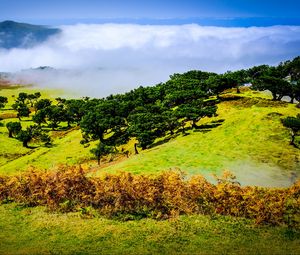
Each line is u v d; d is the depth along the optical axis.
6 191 34.03
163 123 101.81
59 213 30.88
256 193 32.62
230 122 92.38
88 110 154.88
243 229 28.03
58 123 168.62
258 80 117.94
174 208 31.48
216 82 123.69
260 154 69.06
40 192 33.03
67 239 25.52
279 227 28.73
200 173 60.72
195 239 25.84
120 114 132.62
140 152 90.75
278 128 81.38
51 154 117.50
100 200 32.16
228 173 35.47
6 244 24.44
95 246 24.47
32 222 28.61
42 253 23.17
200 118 99.25
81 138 133.12
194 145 79.81
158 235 26.36
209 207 31.66
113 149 98.12
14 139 141.50
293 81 126.44
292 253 23.81
